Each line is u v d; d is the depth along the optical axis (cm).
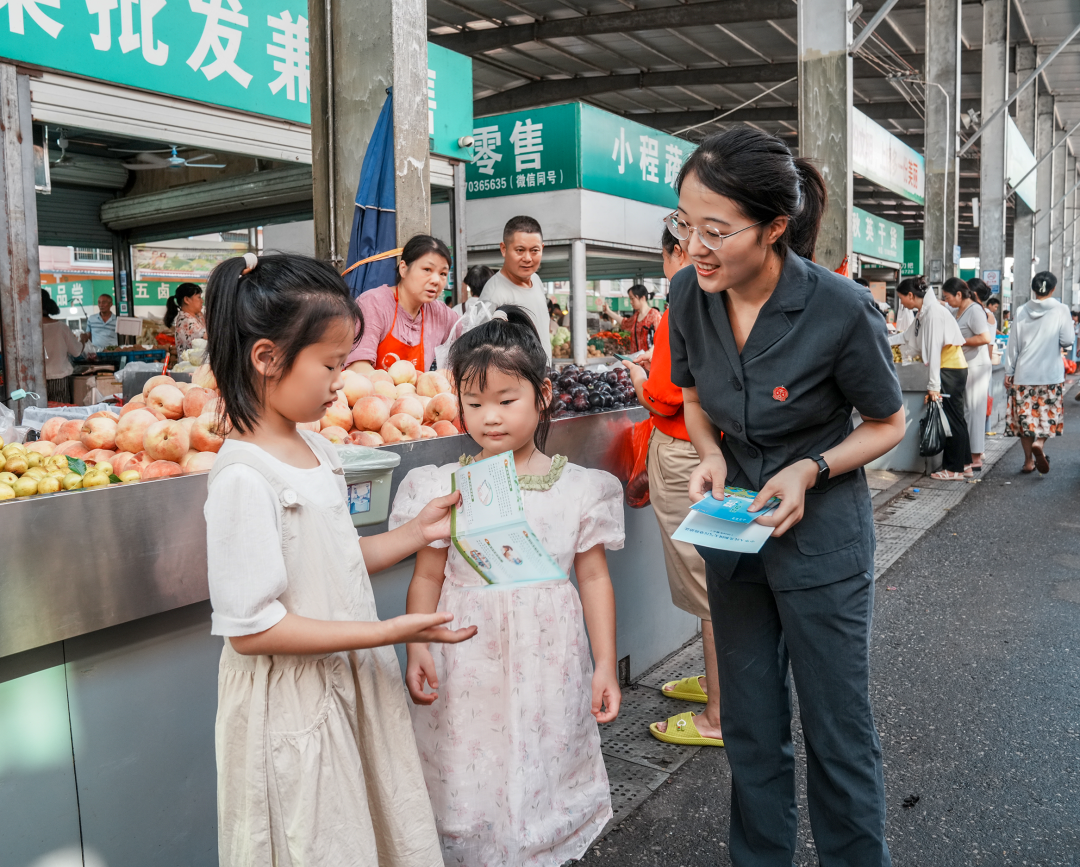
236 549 122
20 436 222
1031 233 2136
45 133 424
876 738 178
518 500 147
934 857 223
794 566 169
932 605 424
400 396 263
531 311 487
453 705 168
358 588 139
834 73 586
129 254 1045
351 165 355
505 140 764
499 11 1227
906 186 1398
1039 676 337
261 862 128
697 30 1314
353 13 345
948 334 687
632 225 820
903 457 765
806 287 160
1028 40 1845
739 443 176
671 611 353
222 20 477
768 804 188
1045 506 630
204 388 228
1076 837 231
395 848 143
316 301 125
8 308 404
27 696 149
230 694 131
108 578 150
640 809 244
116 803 162
